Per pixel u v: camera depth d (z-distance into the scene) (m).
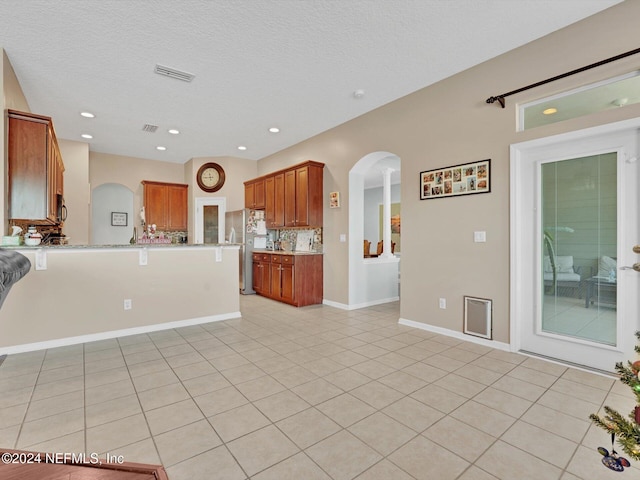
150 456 1.54
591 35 2.47
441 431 1.75
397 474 1.44
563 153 2.70
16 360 2.73
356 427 1.79
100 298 3.32
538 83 2.69
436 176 3.53
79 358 2.79
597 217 2.55
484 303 3.13
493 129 3.06
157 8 2.37
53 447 1.60
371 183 9.46
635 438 1.18
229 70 3.26
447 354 2.89
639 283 2.35
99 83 3.52
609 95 2.45
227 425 1.80
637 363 1.24
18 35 2.67
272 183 5.83
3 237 2.85
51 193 3.40
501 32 2.67
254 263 6.15
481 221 3.16
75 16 2.45
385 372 2.51
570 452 1.58
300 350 3.00
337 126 4.85
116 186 7.71
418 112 3.71
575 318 2.67
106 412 1.93
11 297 2.90
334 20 2.52
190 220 6.92
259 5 2.35
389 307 4.90
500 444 1.64
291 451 1.59
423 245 3.67
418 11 2.42
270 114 4.41
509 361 2.72
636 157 2.35
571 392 2.17
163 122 4.71
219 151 6.34
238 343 3.20
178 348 3.06
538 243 2.84
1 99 2.83
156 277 3.65
